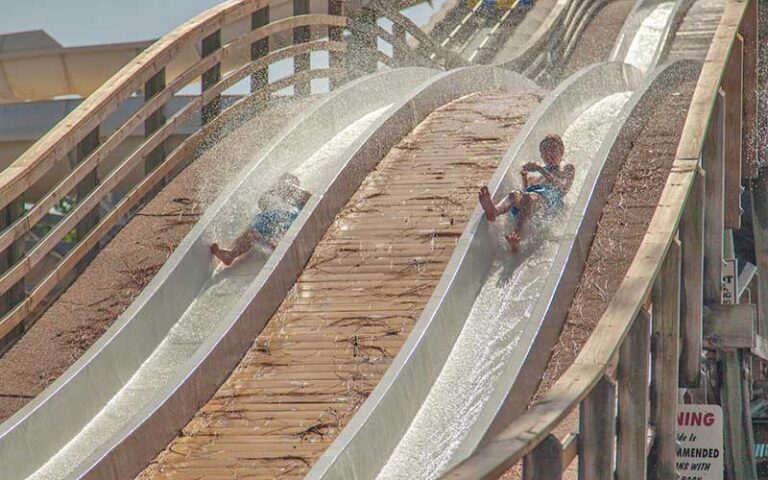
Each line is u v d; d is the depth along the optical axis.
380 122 49.28
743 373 43.31
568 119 52.62
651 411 30.16
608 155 43.19
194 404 33.44
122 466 30.30
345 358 35.31
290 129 50.88
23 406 34.88
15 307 38.75
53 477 32.47
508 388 31.44
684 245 34.78
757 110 51.16
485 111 55.91
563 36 109.00
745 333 39.12
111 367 36.50
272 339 36.75
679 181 32.41
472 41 105.75
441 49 84.25
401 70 62.62
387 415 31.25
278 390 34.12
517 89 72.00
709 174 40.28
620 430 26.06
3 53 81.94
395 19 75.19
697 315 34.59
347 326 36.97
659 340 30.22
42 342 38.22
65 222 41.34
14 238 38.53
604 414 23.27
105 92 44.56
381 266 40.25
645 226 40.84
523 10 110.88
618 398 26.12
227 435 32.25
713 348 40.03
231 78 54.19
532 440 18.78
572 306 37.12
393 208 44.19
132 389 36.75
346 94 55.84
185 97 60.22
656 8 110.75
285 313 38.12
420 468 30.47
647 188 43.31
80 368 35.19
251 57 58.66
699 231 34.66
